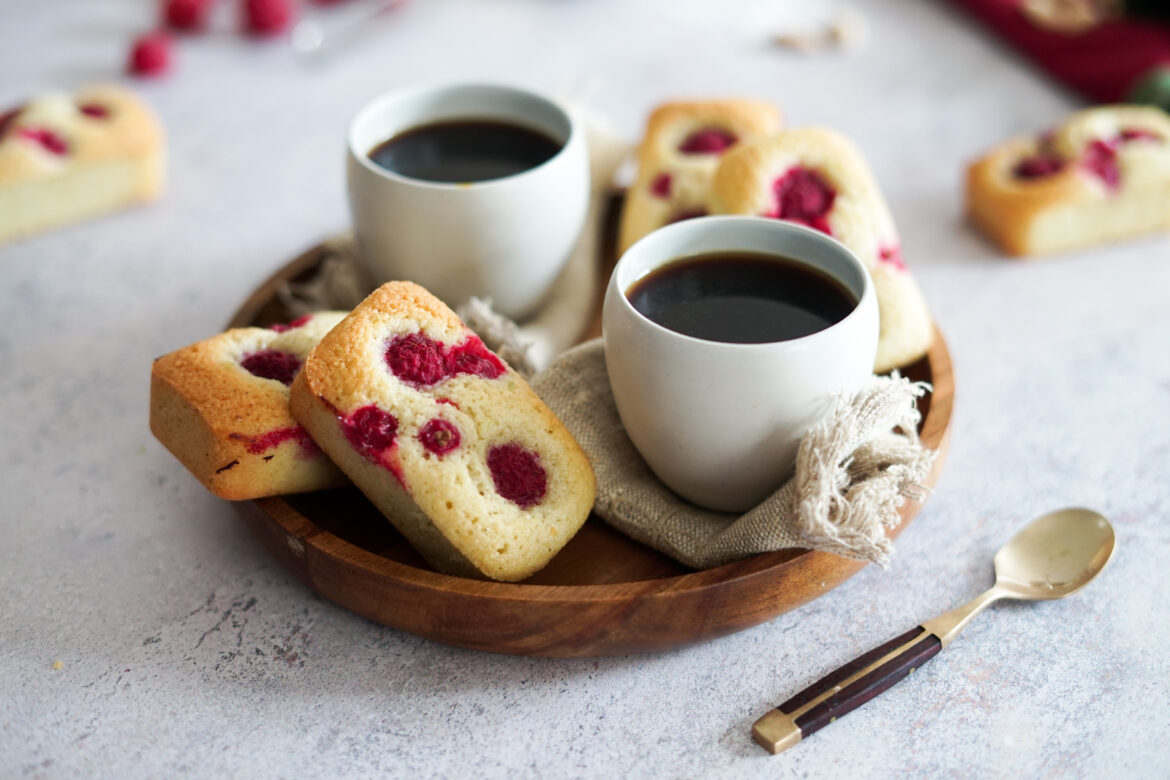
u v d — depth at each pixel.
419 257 0.51
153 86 0.79
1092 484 0.51
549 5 0.93
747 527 0.44
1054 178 0.62
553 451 0.45
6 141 0.63
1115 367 0.56
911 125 0.74
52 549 0.49
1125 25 0.78
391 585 0.43
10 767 0.42
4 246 0.64
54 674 0.45
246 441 0.45
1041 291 0.61
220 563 0.48
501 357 0.49
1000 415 0.54
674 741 0.43
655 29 0.88
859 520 0.42
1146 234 0.65
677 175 0.56
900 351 0.50
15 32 0.86
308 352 0.48
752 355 0.42
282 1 0.86
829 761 0.42
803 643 0.45
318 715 0.44
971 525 0.49
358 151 0.51
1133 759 0.42
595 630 0.43
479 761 0.42
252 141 0.73
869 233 0.50
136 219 0.66
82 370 0.57
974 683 0.44
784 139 0.51
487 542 0.43
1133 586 0.47
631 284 0.46
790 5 0.92
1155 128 0.64
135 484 0.51
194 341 0.58
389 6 0.91
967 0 0.87
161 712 0.44
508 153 0.54
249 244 0.65
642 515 0.46
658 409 0.44
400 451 0.44
